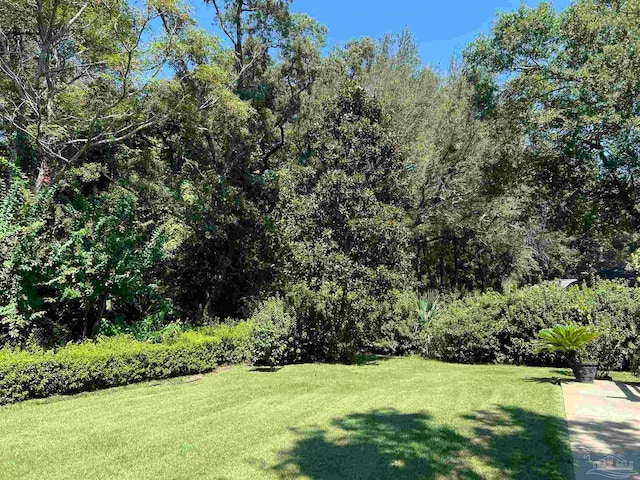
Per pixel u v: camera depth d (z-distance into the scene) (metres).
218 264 16.91
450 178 17.20
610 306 9.12
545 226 20.86
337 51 18.33
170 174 16.55
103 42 11.25
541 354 9.81
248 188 17.69
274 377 8.34
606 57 14.60
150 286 10.30
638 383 7.44
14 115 11.22
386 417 5.41
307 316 10.32
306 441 4.61
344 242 10.17
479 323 10.45
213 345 9.70
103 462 4.20
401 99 16.03
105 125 12.30
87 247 9.23
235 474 3.85
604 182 16.80
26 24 11.26
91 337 9.74
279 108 17.30
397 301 12.26
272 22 16.25
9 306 7.86
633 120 13.63
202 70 11.77
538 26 16.33
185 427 5.22
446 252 25.62
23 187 8.98
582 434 4.65
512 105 17.12
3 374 6.64
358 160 10.51
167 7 10.41
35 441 4.86
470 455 4.12
